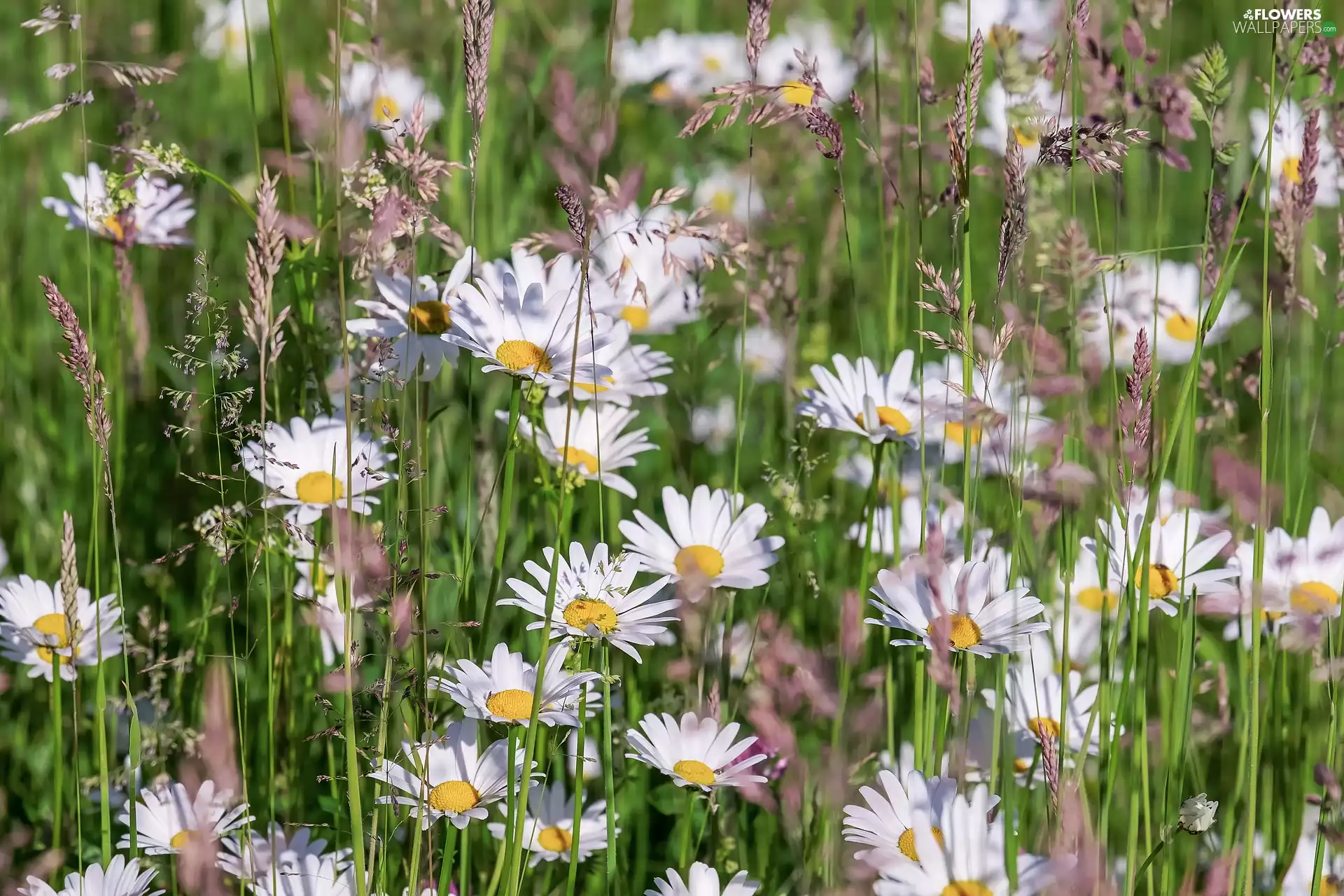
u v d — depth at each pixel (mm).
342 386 2020
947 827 1902
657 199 2010
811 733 2055
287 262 2059
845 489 2189
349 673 1887
